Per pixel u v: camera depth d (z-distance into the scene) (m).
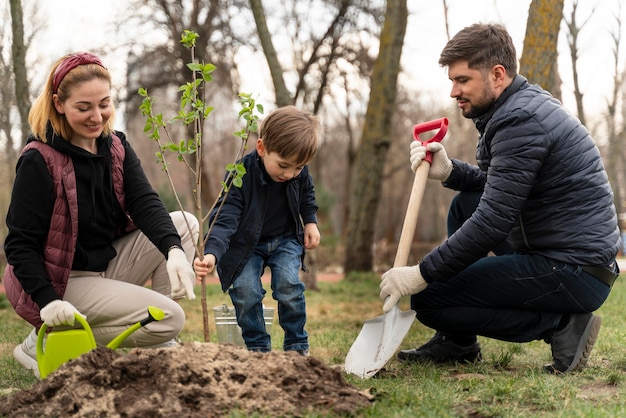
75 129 3.21
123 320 3.33
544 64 6.05
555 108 3.41
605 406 2.74
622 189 25.08
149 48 16.19
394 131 28.14
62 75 3.15
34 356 3.55
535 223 3.46
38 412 2.44
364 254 13.44
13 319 6.66
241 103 3.37
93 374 2.53
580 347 3.45
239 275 3.76
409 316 3.52
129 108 16.64
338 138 35.28
